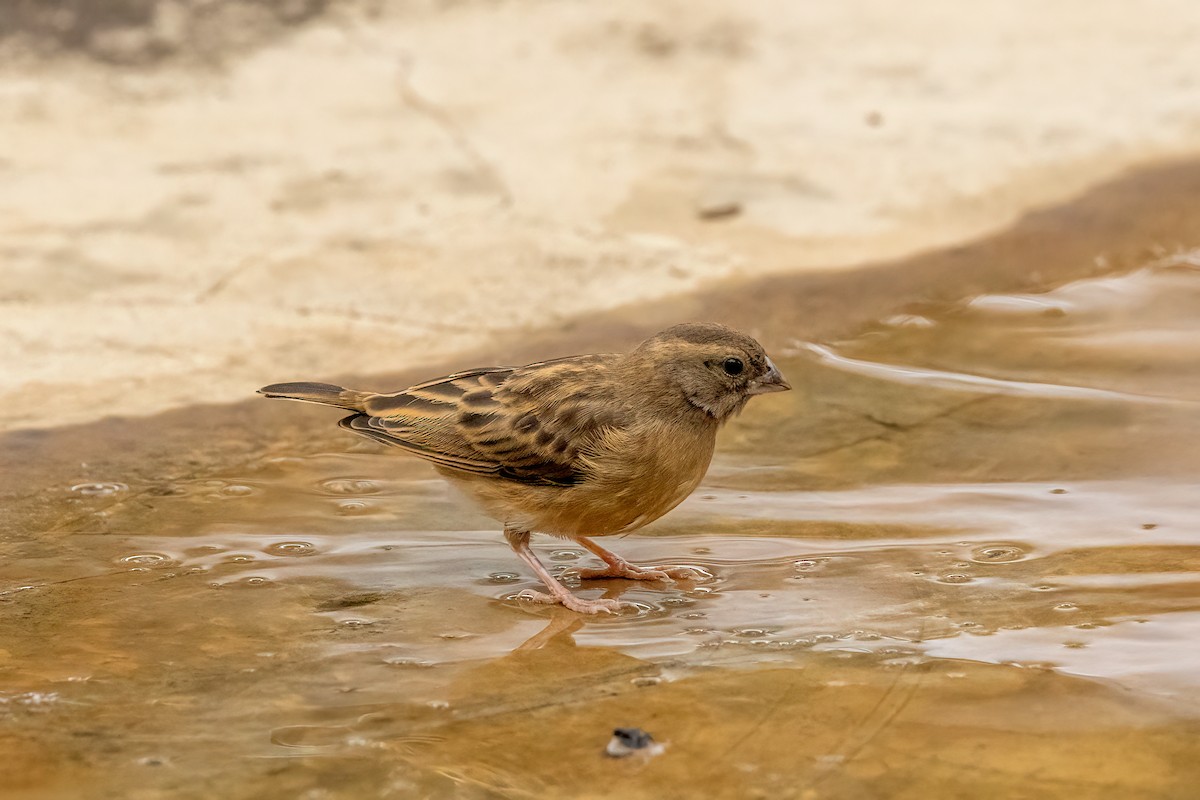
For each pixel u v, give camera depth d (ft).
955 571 33.63
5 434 40.60
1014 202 58.54
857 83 70.64
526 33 75.00
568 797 24.41
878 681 28.22
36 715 26.94
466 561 35.24
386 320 49.08
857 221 57.16
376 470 40.45
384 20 75.20
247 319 48.96
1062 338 48.21
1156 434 40.96
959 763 25.23
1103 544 34.78
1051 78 71.00
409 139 63.82
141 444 40.73
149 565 34.14
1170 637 29.86
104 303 49.70
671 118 66.44
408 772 25.05
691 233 56.13
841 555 34.78
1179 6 79.77
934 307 50.80
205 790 24.48
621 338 47.73
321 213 57.16
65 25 69.56
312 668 29.12
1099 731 26.22
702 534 36.32
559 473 34.58
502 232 55.88
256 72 69.46
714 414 35.53
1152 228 56.44
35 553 34.55
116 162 60.75
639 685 28.30
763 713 27.04
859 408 43.29
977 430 41.63
